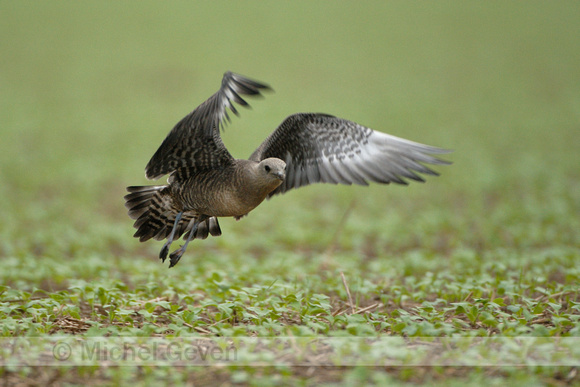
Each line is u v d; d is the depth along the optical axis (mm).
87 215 19438
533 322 8617
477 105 38625
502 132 32562
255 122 34062
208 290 9914
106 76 45156
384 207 20766
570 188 21047
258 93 7469
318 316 8750
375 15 59062
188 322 8328
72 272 12008
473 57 49250
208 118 7906
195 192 8648
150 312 8711
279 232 17203
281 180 8164
